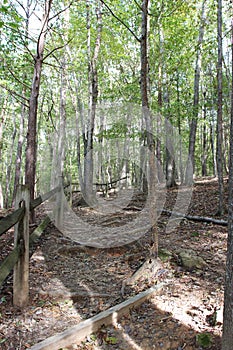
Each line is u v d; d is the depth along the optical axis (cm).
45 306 321
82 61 1201
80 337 270
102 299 340
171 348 260
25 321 291
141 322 296
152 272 396
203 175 1806
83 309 321
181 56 970
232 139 204
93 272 425
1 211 933
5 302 319
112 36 1169
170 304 324
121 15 1020
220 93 717
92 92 1005
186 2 815
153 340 270
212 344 256
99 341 270
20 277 311
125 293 354
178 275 395
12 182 2686
